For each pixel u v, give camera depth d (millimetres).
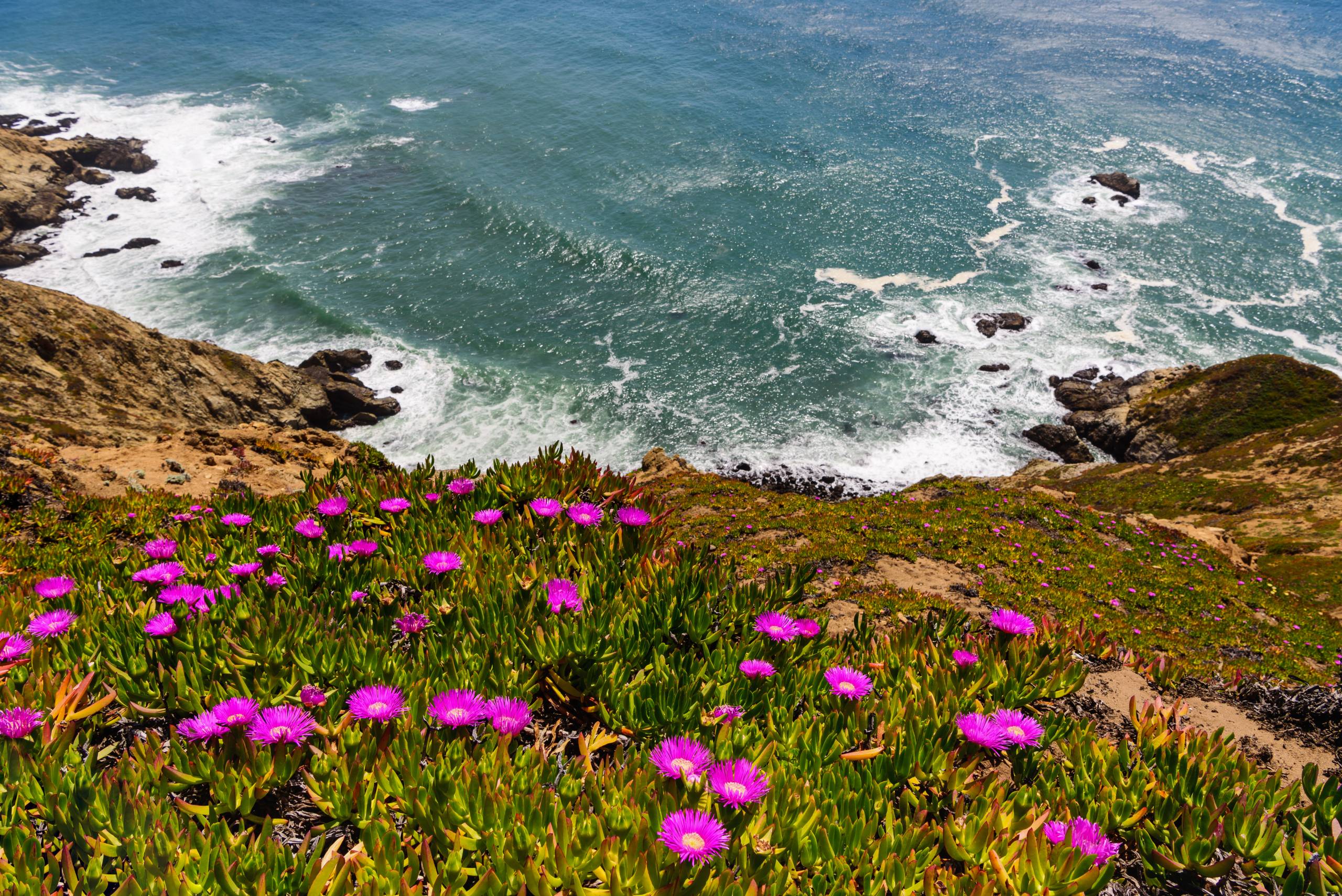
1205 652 15656
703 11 126875
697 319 59281
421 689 4977
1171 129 88375
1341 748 6387
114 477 17156
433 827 4039
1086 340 57531
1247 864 4324
